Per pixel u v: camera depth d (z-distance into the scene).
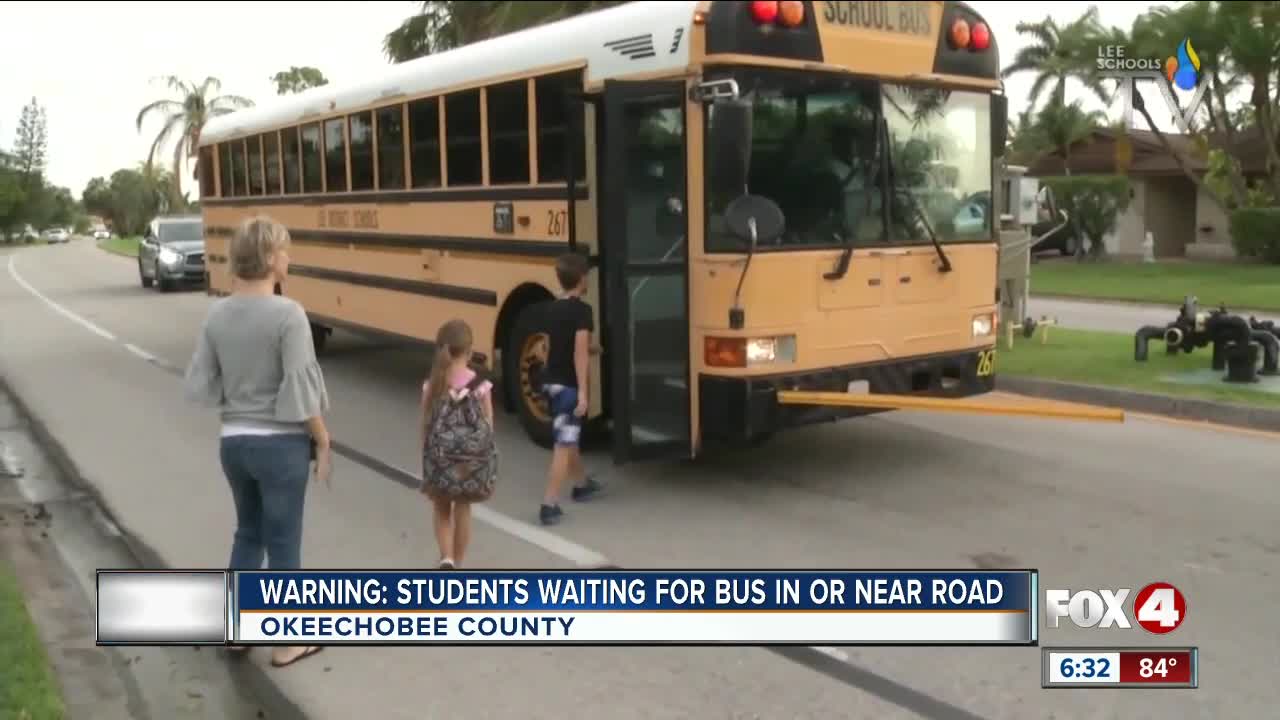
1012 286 13.57
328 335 14.53
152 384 12.56
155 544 6.65
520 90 8.54
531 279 8.61
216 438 9.65
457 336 5.54
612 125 6.84
